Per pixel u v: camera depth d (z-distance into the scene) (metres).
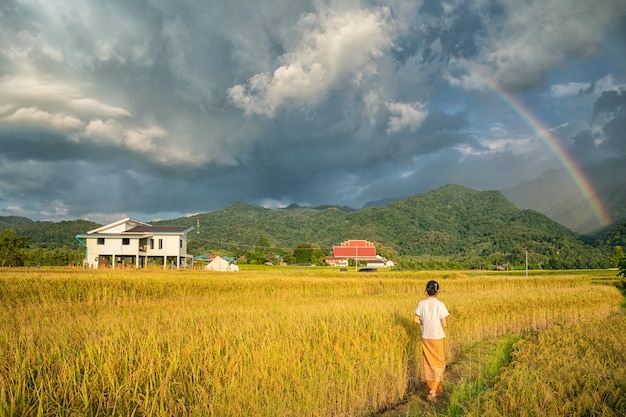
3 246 64.19
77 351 7.35
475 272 73.38
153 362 7.11
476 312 15.38
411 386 10.09
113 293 22.70
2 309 13.97
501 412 6.48
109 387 6.51
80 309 15.66
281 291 29.02
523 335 15.78
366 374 8.59
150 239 54.50
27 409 5.71
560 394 6.87
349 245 122.12
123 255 52.34
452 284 37.34
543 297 19.95
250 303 18.44
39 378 6.29
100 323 9.82
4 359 6.73
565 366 8.45
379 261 117.25
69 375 6.39
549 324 18.25
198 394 6.60
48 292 21.06
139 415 6.29
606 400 6.73
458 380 10.24
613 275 62.66
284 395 7.15
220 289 27.61
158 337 8.17
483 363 11.70
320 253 120.44
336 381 7.99
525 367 8.41
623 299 28.27
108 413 6.04
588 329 13.34
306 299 21.52
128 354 7.25
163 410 6.07
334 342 9.32
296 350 8.41
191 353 7.55
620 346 10.12
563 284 41.44
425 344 9.34
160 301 20.78
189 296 25.12
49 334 8.43
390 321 11.30
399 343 10.16
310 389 7.24
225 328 9.18
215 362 7.38
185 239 57.09
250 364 7.52
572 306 20.09
